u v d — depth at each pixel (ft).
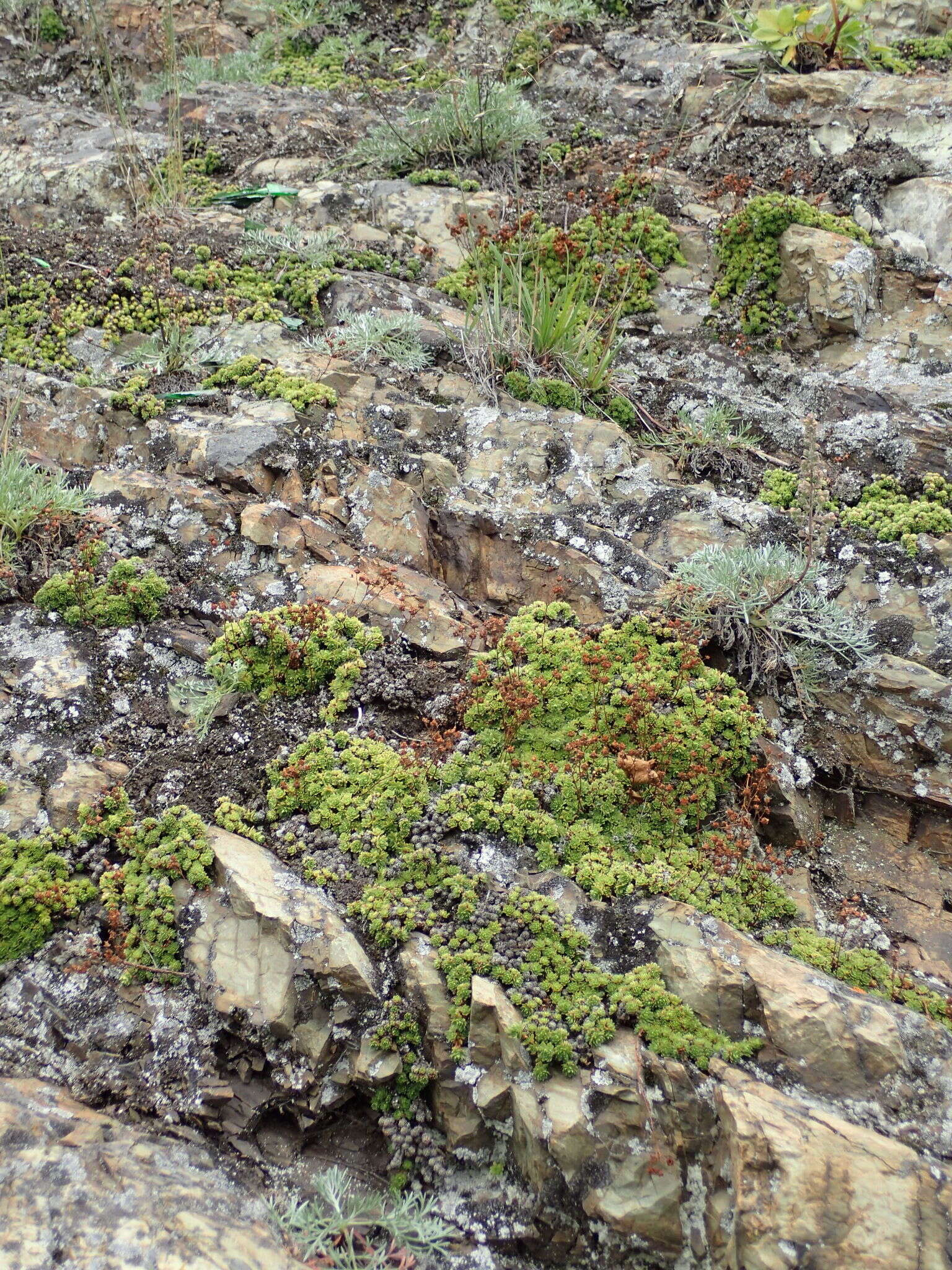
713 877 2.83
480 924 2.66
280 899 2.64
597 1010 2.52
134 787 2.90
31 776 2.89
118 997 2.61
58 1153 2.29
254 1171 2.50
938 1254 2.16
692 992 2.56
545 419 3.82
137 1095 2.52
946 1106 2.41
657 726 3.02
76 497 3.40
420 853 2.75
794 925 2.85
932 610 3.33
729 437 3.91
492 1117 2.48
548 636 3.20
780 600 3.29
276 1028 2.53
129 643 3.20
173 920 2.67
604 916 2.69
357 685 3.13
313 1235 2.38
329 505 3.52
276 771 2.95
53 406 3.79
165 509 3.44
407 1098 2.55
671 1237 2.33
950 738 3.07
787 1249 2.17
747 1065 2.47
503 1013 2.49
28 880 2.67
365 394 3.87
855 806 3.20
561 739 3.02
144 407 3.74
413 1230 2.40
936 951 2.88
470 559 3.57
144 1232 2.20
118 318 4.11
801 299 4.26
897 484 3.71
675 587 3.31
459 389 3.95
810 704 3.23
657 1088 2.42
